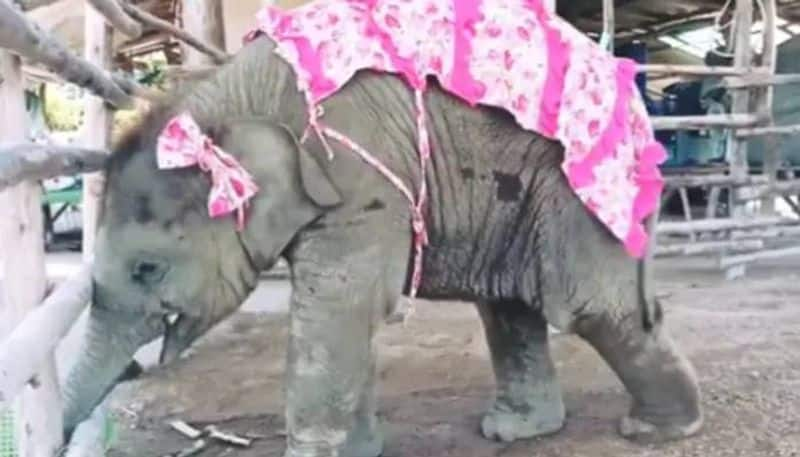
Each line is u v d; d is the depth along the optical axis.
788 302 5.96
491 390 4.07
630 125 2.96
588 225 2.91
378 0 2.74
